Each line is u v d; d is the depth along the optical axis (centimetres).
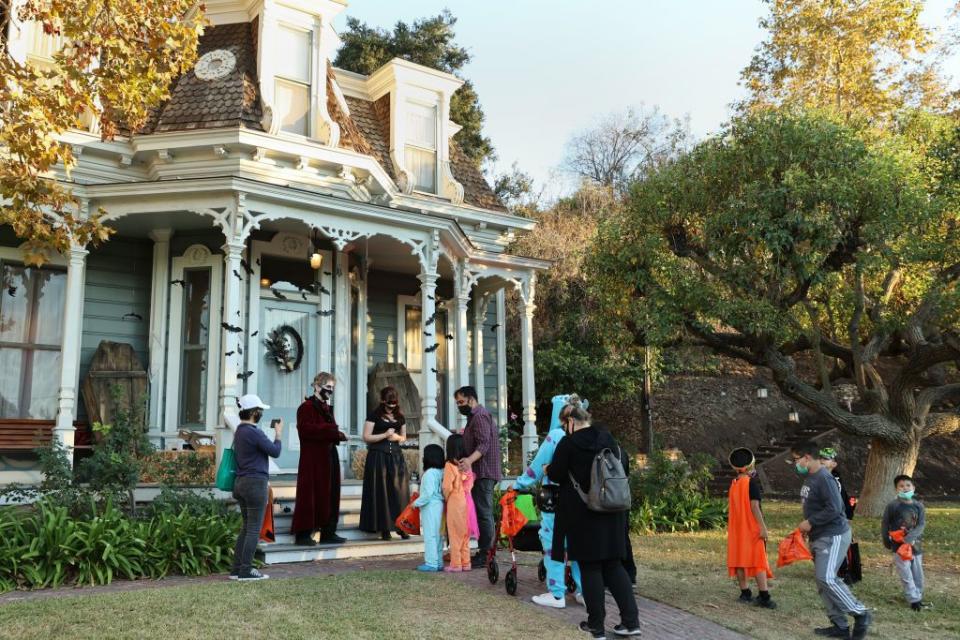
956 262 1360
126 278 1152
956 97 1988
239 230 970
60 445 833
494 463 806
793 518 1352
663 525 1209
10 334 1079
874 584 791
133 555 717
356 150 1286
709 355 1623
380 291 1402
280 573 739
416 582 691
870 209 1284
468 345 1549
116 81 770
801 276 1327
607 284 1547
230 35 1264
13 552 670
